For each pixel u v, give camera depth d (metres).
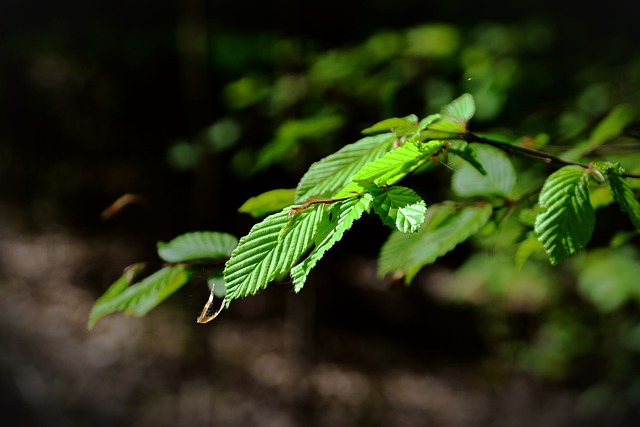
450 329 6.73
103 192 9.51
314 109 3.42
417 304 7.22
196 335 6.28
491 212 1.36
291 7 5.34
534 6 5.71
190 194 9.06
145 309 1.33
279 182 8.09
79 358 5.80
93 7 9.56
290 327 6.43
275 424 5.30
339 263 7.89
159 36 9.06
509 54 4.78
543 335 5.62
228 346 6.20
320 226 0.94
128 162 9.79
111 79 9.66
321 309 7.14
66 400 5.20
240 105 3.80
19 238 8.59
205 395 5.51
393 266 1.38
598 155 1.84
